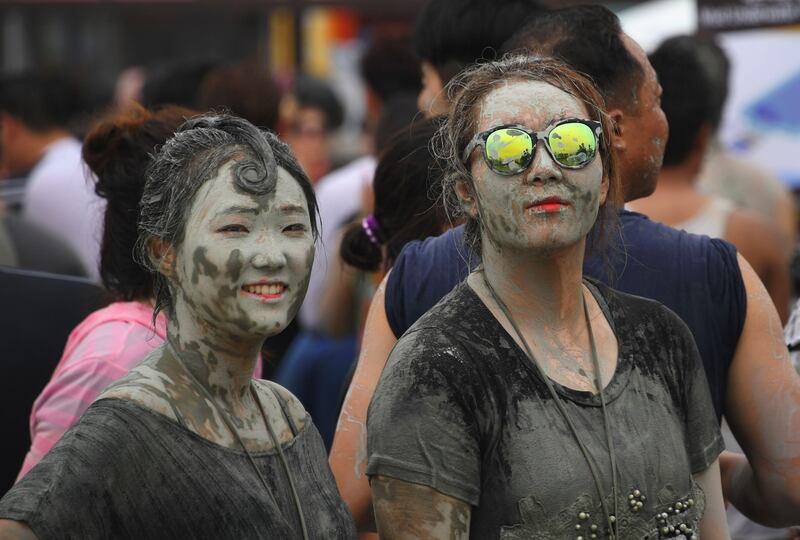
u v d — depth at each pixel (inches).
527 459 225.6
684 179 420.2
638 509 228.7
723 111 500.1
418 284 279.9
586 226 231.3
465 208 244.5
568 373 233.6
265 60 1003.3
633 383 237.9
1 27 1013.2
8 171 656.4
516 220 228.5
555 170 226.7
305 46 1047.6
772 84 573.9
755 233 418.3
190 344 217.6
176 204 216.7
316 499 224.7
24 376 340.2
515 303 236.8
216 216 212.5
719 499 251.9
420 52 395.2
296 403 235.0
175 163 219.8
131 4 719.1
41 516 197.9
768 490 278.2
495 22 376.5
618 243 274.4
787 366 278.5
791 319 317.1
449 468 225.3
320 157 773.3
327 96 771.4
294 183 219.3
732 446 389.1
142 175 297.3
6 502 200.4
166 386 213.8
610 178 253.4
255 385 229.3
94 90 831.7
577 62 291.4
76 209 539.2
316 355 530.6
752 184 536.7
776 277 426.9
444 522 225.3
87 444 203.8
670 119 408.2
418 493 226.1
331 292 510.3
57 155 560.4
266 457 218.5
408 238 331.9
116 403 208.2
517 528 225.0
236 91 492.4
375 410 233.1
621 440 230.4
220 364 217.6
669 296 275.1
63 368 288.4
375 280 406.6
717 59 466.0
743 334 278.5
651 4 765.3
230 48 1111.0
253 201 213.5
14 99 641.0
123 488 203.6
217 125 222.5
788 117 575.2
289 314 216.5
